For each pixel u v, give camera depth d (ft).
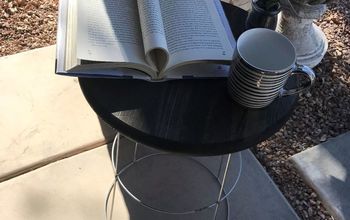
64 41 3.15
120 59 3.00
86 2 3.24
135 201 4.39
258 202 4.54
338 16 6.42
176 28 3.28
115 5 3.30
